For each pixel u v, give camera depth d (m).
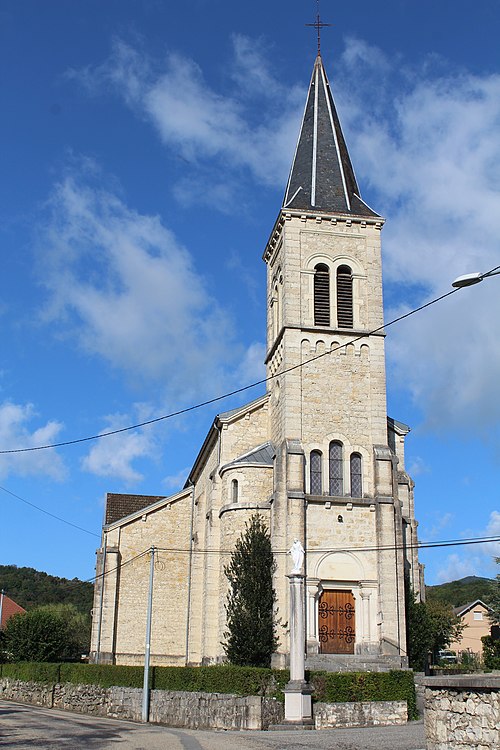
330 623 40.72
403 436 48.31
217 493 46.94
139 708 38.19
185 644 51.62
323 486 43.00
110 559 52.16
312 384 44.81
